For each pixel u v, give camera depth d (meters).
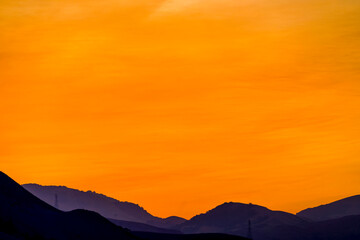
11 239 163.50
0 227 176.75
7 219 186.75
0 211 192.50
